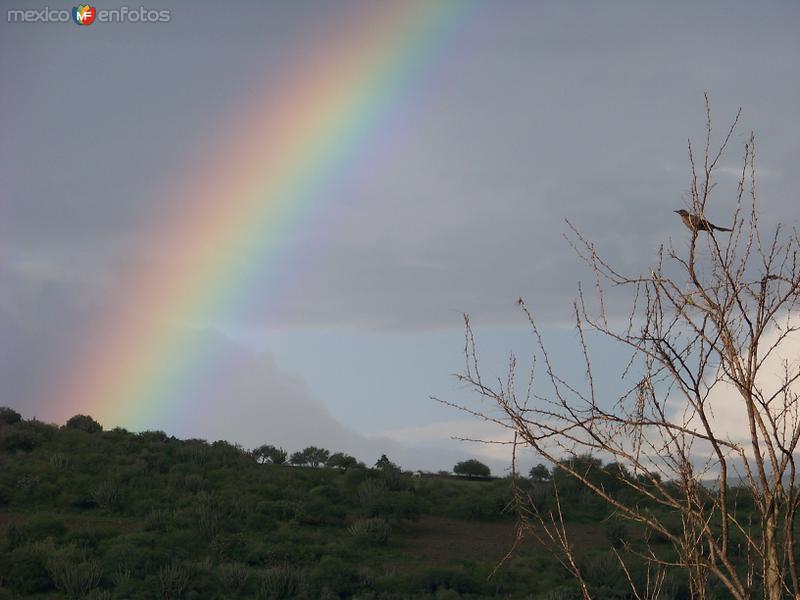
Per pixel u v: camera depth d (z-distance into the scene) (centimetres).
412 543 4109
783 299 413
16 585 2889
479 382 454
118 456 5359
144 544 3516
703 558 402
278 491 4875
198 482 4862
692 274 434
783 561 388
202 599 2925
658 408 426
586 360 441
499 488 5275
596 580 2647
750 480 402
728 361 414
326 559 3441
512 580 3108
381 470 5588
